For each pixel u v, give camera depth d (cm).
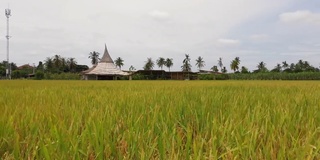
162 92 778
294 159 168
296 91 856
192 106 379
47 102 491
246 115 298
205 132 243
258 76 8088
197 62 15375
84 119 310
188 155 169
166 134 213
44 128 246
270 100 492
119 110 348
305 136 223
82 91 922
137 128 229
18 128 244
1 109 362
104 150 185
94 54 15400
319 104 410
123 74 9756
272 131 219
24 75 10912
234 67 12600
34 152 176
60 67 13550
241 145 180
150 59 15112
